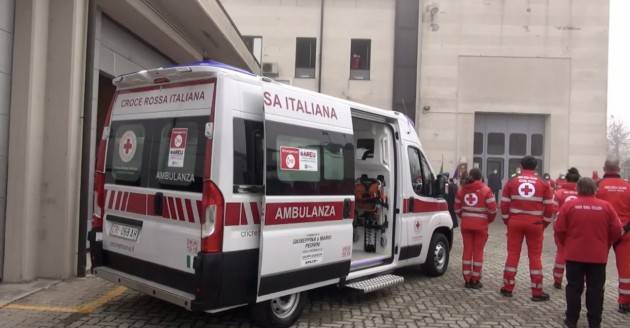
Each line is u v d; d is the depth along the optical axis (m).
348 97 20.64
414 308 5.93
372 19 20.67
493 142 21.02
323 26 20.69
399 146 6.79
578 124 20.33
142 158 4.92
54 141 6.33
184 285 4.39
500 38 20.34
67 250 6.38
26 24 6.04
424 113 20.38
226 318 5.16
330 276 5.28
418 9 20.59
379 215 6.79
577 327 5.51
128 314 5.20
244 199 4.44
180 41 10.09
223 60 13.47
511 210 6.64
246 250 4.45
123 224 5.03
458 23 20.39
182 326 4.91
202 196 4.26
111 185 5.20
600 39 20.28
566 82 20.34
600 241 5.23
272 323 4.84
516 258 6.64
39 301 5.52
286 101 4.83
